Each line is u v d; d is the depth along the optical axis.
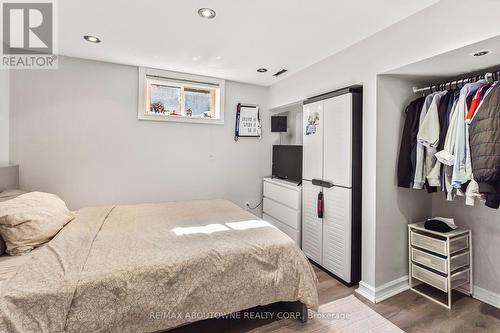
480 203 2.17
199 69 3.12
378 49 2.12
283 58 2.74
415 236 2.25
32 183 2.65
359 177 2.41
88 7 1.79
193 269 1.53
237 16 1.90
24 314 1.17
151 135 3.17
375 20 1.94
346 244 2.41
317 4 1.74
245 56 2.70
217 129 3.58
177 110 3.37
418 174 2.12
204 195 3.53
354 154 2.37
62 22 2.01
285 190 3.32
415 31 1.83
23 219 1.71
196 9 1.82
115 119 2.97
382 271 2.22
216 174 3.60
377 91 2.14
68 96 2.75
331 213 2.59
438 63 1.87
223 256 1.63
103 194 2.95
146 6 1.78
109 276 1.35
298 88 3.20
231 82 3.64
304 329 1.80
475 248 2.20
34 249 1.72
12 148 2.56
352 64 2.38
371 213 2.21
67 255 1.52
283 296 1.75
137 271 1.41
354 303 2.12
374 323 1.86
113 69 2.93
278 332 1.77
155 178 3.21
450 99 2.00
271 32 2.15
